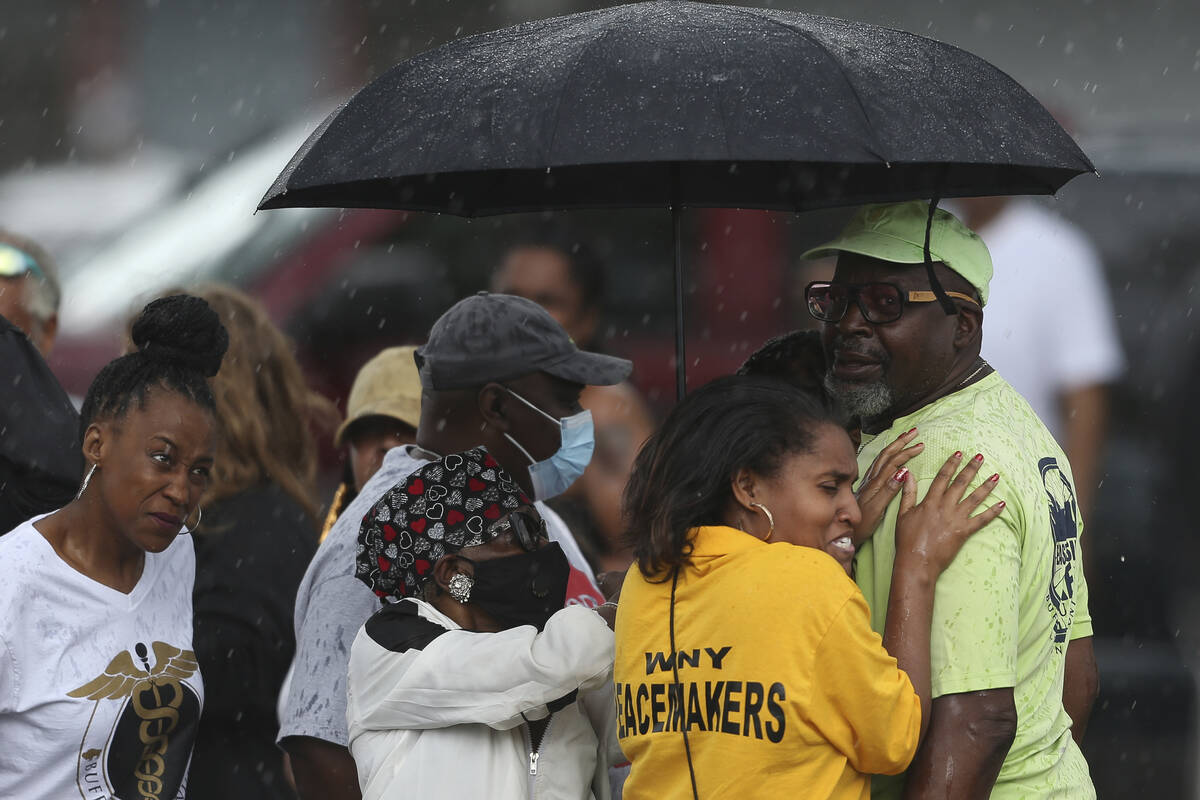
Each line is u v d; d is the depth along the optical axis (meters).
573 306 22.72
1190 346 25.72
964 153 10.53
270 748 14.16
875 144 10.27
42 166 38.22
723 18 11.44
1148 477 23.83
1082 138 29.28
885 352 11.17
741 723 9.84
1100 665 21.08
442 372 13.25
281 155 29.23
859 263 11.34
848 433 11.50
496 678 10.99
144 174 30.70
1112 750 20.73
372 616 11.78
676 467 10.35
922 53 11.50
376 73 36.41
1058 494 11.29
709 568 10.19
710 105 10.40
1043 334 22.34
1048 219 22.73
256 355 15.05
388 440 16.86
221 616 13.84
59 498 14.09
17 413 13.91
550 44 11.34
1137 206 27.11
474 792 11.05
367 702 11.44
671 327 26.97
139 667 11.98
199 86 37.94
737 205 13.80
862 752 9.93
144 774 12.05
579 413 13.66
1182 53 39.12
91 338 25.53
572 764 11.40
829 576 9.90
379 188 13.27
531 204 14.10
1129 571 21.98
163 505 11.77
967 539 10.43
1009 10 39.16
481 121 10.78
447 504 11.58
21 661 11.34
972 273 11.27
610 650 11.00
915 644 10.20
